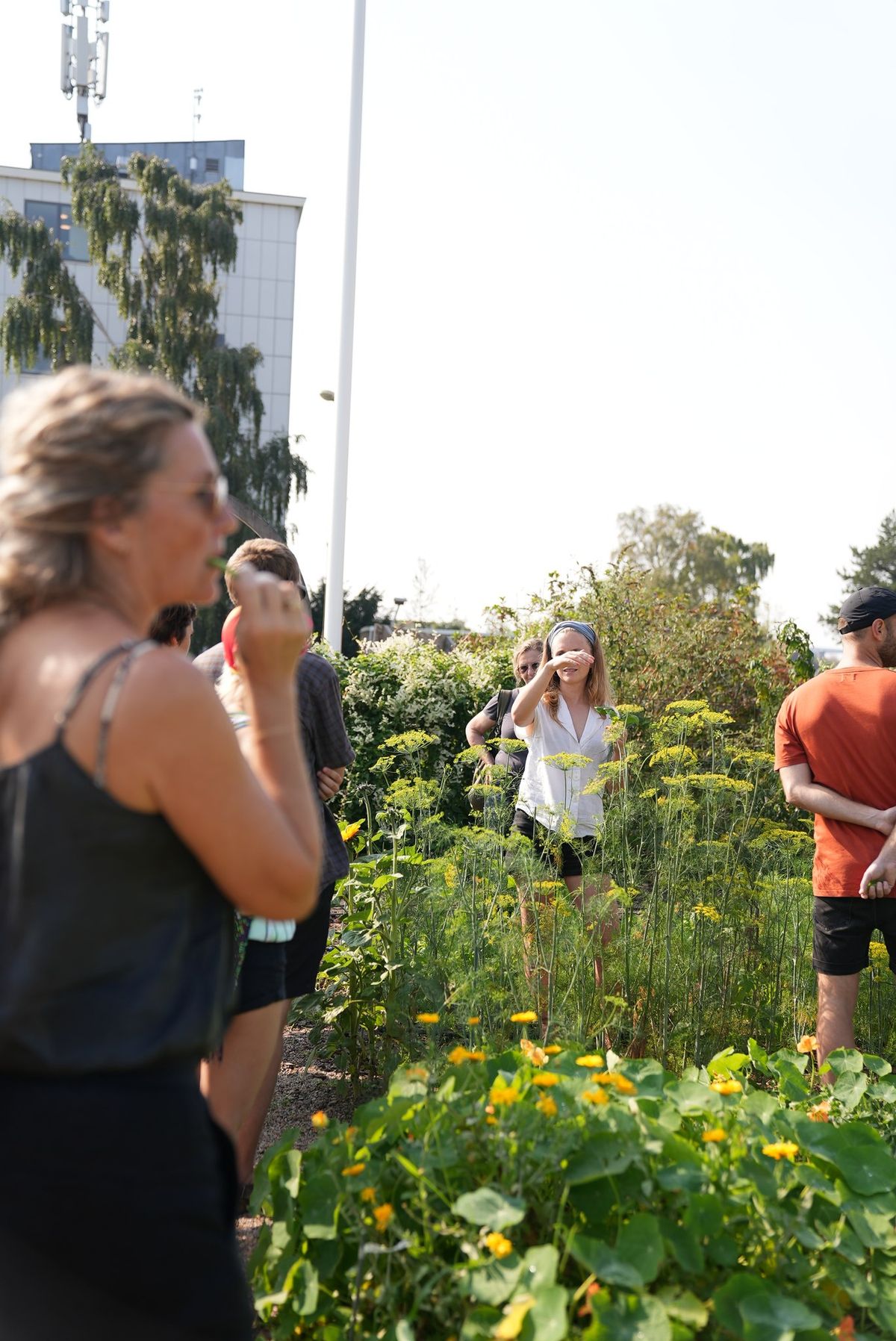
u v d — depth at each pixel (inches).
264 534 133.3
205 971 55.7
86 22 1737.2
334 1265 78.1
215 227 1229.1
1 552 53.9
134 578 54.9
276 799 59.2
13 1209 51.0
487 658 408.5
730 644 410.3
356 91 517.7
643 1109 87.7
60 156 2117.4
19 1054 50.4
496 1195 74.0
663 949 156.6
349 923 159.3
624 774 163.3
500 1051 133.2
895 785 137.1
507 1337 64.3
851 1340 75.0
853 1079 117.4
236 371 1202.0
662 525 1940.2
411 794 166.4
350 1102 150.9
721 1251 76.5
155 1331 53.4
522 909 155.3
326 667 130.0
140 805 51.8
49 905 50.5
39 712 52.2
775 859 180.2
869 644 143.6
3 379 1331.2
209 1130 57.1
